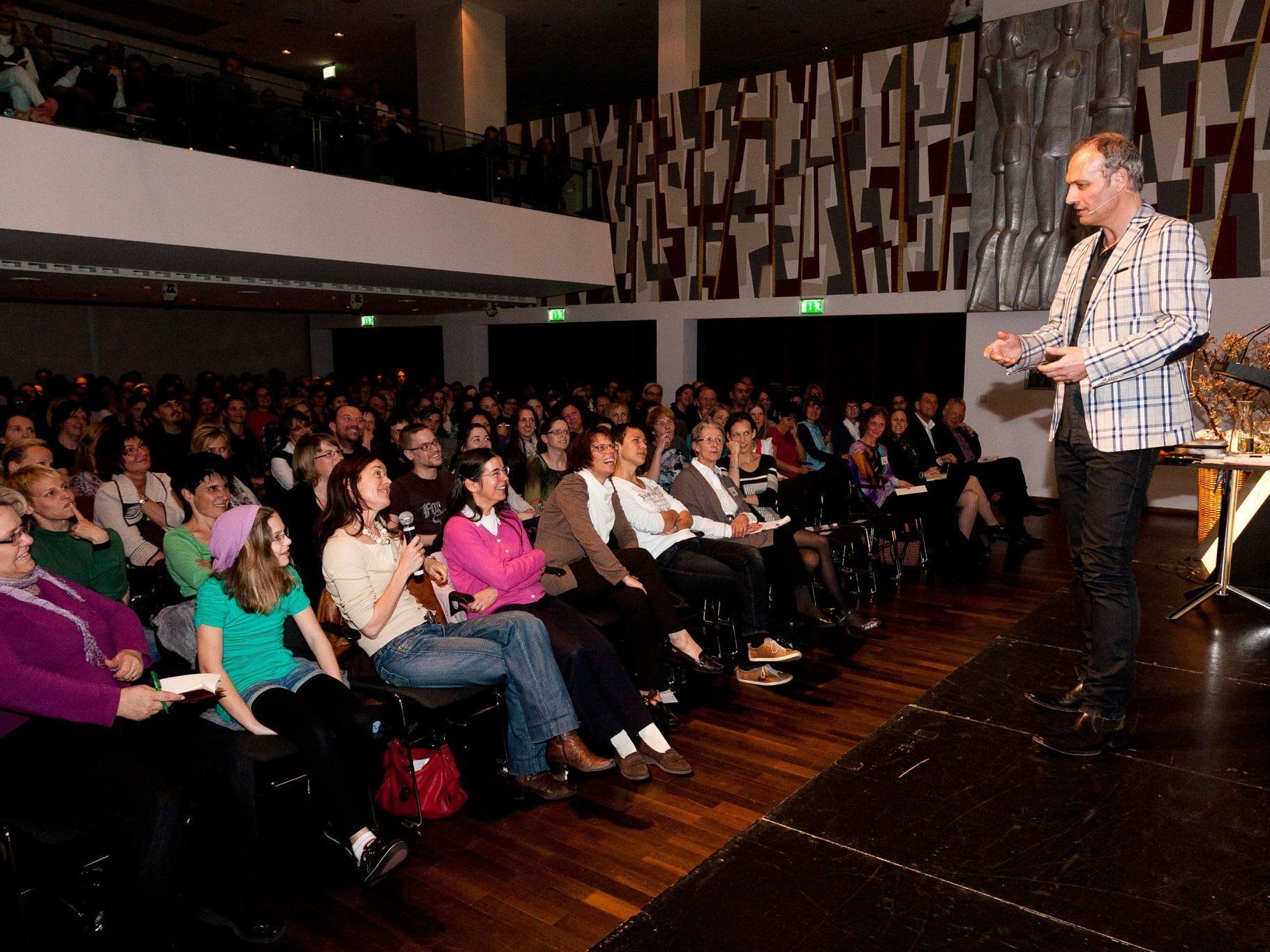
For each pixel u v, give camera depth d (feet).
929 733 9.15
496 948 7.04
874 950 6.04
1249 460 12.59
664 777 10.09
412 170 29.01
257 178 24.70
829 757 10.60
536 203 33.81
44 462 11.56
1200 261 7.43
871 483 19.99
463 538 10.43
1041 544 22.77
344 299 40.24
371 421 22.81
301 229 25.72
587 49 44.16
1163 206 26.27
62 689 6.88
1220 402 16.17
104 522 12.60
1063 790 7.90
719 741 11.08
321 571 10.93
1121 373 7.35
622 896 7.76
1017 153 28.22
